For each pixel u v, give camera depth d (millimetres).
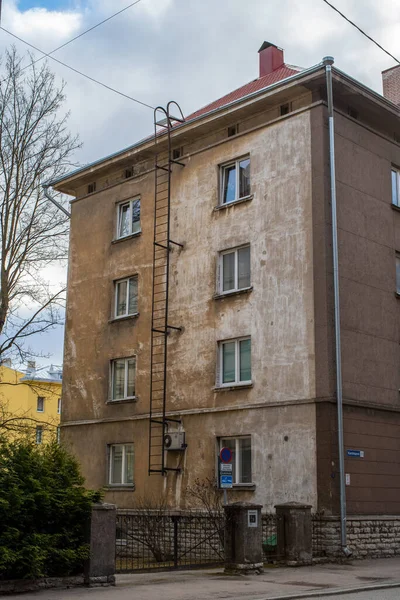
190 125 24328
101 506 13602
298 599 12008
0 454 13484
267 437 20656
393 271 22391
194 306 23578
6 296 23500
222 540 19156
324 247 20344
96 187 28391
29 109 24219
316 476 19281
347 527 18844
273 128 22406
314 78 21062
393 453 20828
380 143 22891
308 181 21125
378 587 13477
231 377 22312
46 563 13062
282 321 21000
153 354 24516
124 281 26516
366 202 21891
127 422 24844
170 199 25172
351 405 19906
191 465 22516
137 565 17859
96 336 26766
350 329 20453
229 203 23234
